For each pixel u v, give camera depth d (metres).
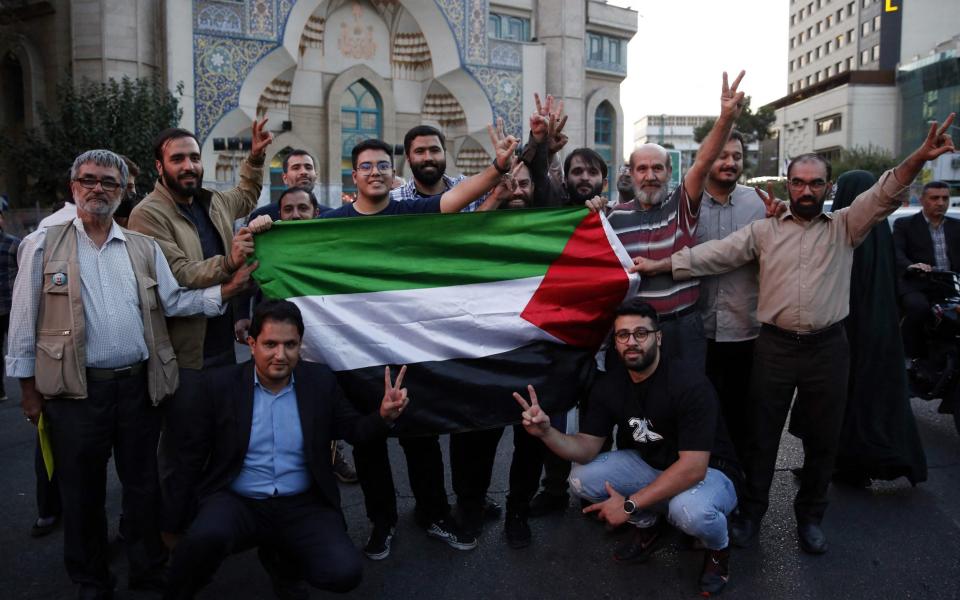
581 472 3.65
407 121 22.50
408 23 21.89
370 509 3.73
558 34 23.05
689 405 3.36
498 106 22.30
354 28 21.42
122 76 16.80
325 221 3.72
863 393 4.29
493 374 3.75
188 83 17.81
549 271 3.87
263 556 3.33
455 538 3.83
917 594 3.31
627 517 3.29
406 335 3.72
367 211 4.17
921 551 3.71
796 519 3.95
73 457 3.14
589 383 3.89
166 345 3.38
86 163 3.11
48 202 16.55
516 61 22.44
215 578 3.59
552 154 4.68
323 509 3.21
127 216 4.36
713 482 3.36
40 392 3.11
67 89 15.59
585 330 3.86
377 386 3.67
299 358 3.54
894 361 4.28
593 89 25.48
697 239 4.17
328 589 3.01
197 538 2.87
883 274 4.30
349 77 21.16
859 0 69.69
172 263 3.53
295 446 3.19
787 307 3.63
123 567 3.71
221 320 3.93
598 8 24.94
